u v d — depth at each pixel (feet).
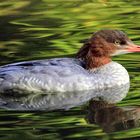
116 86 51.90
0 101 49.24
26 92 50.83
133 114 45.06
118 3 81.41
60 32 68.44
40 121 43.88
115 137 40.47
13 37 66.95
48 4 81.20
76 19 73.92
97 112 45.65
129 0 82.89
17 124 43.32
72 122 43.52
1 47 63.16
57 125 42.91
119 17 74.43
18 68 51.16
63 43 63.98
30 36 67.21
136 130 41.75
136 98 48.73
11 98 50.03
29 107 47.39
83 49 53.21
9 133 41.55
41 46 63.10
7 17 75.31
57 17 75.05
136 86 51.65
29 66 51.16
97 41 52.90
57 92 50.67
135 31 67.72
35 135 41.01
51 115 45.24
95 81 51.42
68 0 83.25
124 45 53.31
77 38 65.72
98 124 42.96
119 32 53.57
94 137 40.52
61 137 40.60
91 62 52.60
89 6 80.07
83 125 42.86
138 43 62.80
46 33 68.23
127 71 55.21
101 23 71.97
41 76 50.57
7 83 50.80
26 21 73.56
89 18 74.33
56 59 52.42
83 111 45.96
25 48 62.59
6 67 51.67
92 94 50.39
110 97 49.34
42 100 49.11
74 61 52.65
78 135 40.93
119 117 44.39
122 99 48.67
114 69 52.54
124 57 58.59
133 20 72.79
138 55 59.06
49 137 40.63
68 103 48.16
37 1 82.38
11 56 59.82
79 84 50.80
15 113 45.88
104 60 52.80
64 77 50.70
